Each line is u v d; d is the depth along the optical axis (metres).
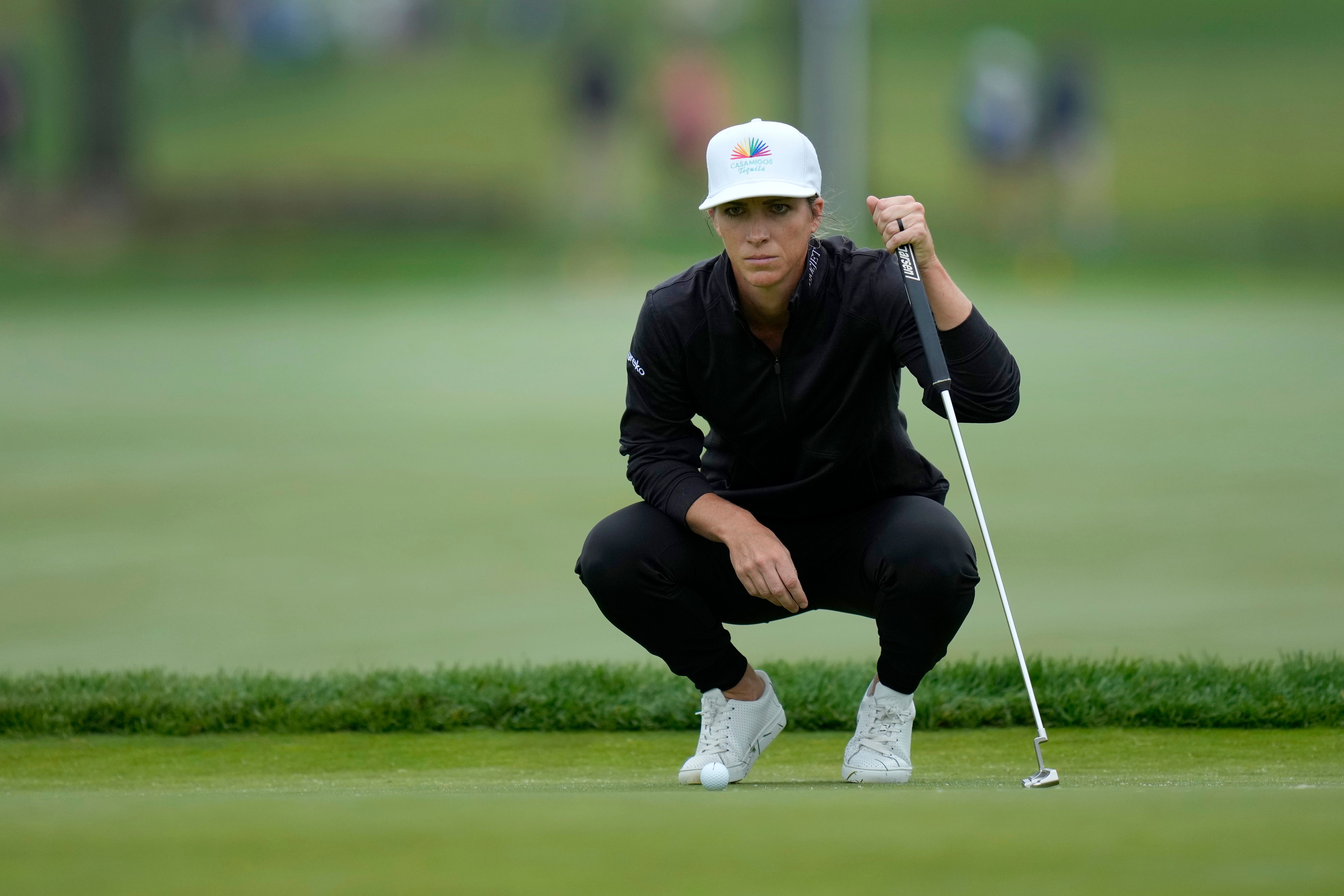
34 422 37.72
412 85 148.38
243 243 90.12
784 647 18.97
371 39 157.12
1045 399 39.00
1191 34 140.75
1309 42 136.62
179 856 7.84
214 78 152.88
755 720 12.79
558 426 36.69
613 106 96.12
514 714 15.25
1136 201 97.19
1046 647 17.86
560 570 22.75
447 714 15.20
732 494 12.87
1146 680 15.34
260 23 154.88
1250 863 7.59
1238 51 135.62
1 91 108.44
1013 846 7.90
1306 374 42.47
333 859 7.79
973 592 12.32
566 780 12.74
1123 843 7.94
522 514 26.72
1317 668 15.55
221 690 15.46
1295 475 28.72
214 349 53.56
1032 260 80.00
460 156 124.00
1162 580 21.12
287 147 128.75
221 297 73.31
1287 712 14.73
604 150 96.44
